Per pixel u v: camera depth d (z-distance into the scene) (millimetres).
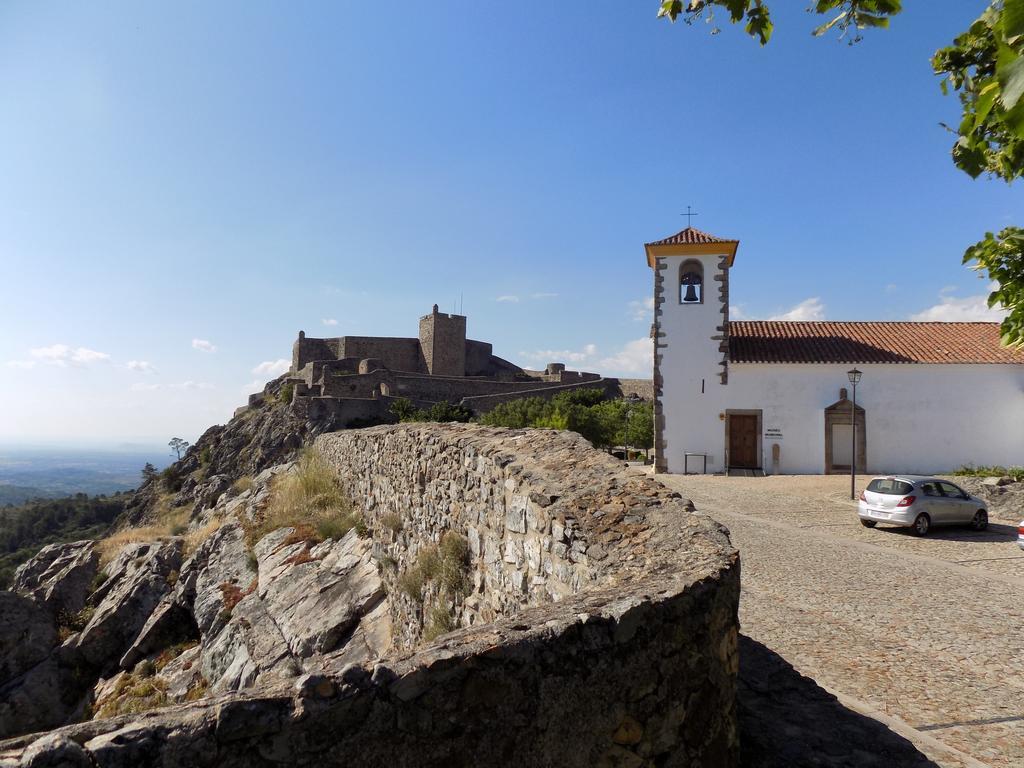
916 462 26703
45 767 1780
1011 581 10641
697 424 28391
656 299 29000
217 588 15148
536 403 46469
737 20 4051
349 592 11344
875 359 27219
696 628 3166
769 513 17688
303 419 58312
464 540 7477
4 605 18688
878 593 9758
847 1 3939
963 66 4293
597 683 2732
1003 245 5145
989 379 26469
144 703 12484
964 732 5258
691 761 3086
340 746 2158
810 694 4707
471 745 2398
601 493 5285
